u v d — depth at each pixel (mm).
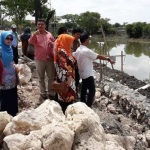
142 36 44406
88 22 38812
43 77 4340
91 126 2559
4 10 28328
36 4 11570
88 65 3846
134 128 4211
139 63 16281
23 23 28625
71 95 3488
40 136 2398
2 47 3381
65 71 3412
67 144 2287
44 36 4172
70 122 2564
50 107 2865
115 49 26312
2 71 3412
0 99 3609
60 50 3426
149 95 6238
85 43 3859
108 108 4945
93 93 3936
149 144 3723
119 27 59969
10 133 2535
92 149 2396
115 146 2613
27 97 4629
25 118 2574
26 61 7250
